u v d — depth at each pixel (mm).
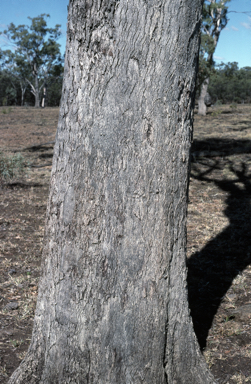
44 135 17297
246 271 4121
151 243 1810
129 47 1688
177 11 1688
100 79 1725
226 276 4020
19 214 6184
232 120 20859
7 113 32156
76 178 1802
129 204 1775
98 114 1745
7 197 7215
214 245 4922
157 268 1833
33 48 57625
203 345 2797
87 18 1696
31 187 8023
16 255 4547
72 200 1818
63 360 1915
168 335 1945
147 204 1786
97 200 1780
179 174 1853
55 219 1894
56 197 1882
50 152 12594
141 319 1840
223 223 5750
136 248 1799
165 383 1940
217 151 11680
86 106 1757
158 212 1806
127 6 1658
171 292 1913
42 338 2004
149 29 1676
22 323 3127
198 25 1789
